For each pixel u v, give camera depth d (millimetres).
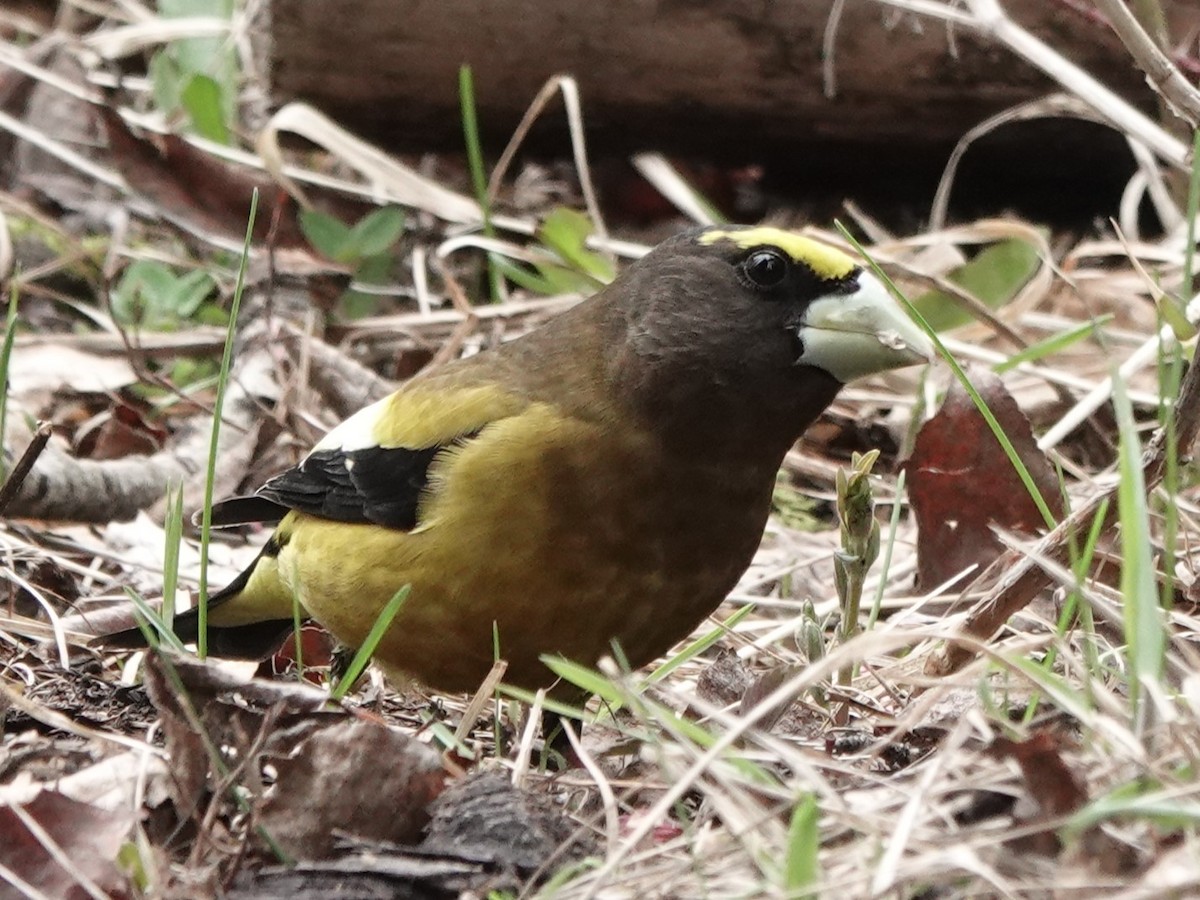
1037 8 14227
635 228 17219
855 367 8336
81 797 6949
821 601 10867
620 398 8359
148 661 7148
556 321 8898
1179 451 8383
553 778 7367
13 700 7844
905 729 6797
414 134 16312
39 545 11281
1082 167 16359
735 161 16859
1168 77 9242
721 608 10938
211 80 15320
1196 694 6238
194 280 15031
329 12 14977
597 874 5684
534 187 17281
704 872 5828
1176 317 9227
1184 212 13656
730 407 8320
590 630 8492
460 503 8375
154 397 13594
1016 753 5902
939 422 10508
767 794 6191
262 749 6898
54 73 17500
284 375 13508
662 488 8312
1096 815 5227
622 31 14914
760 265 8328
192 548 11414
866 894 5273
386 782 6688
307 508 9062
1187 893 5074
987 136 15727
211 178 15117
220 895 6055
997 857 5504
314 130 14531
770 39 14875
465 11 14867
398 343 14758
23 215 15547
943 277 13492
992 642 9008
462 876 6125
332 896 6043
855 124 15672
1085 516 8398
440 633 8625
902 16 14539
